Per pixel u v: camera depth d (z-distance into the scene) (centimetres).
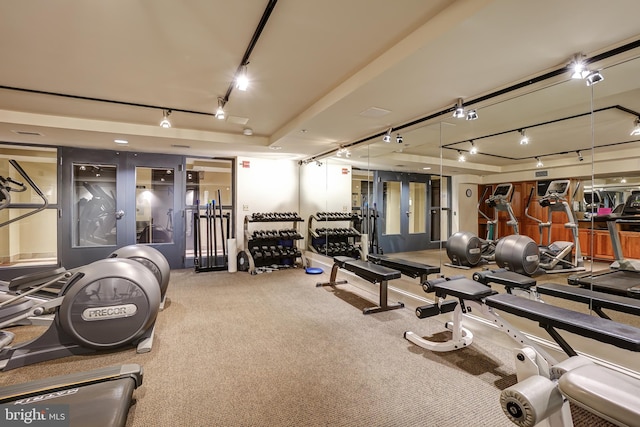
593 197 265
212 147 525
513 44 194
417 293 378
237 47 229
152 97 329
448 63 220
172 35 212
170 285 489
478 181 371
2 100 333
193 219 626
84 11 185
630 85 237
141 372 195
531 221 316
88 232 548
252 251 598
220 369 238
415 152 457
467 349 270
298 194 682
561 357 235
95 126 406
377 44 223
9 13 185
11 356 238
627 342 156
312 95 324
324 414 186
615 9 157
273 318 346
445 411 189
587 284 265
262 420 181
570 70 216
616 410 98
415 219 461
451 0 174
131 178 564
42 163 527
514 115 308
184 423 178
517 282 253
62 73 270
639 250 235
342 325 325
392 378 226
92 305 251
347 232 584
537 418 113
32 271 505
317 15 189
